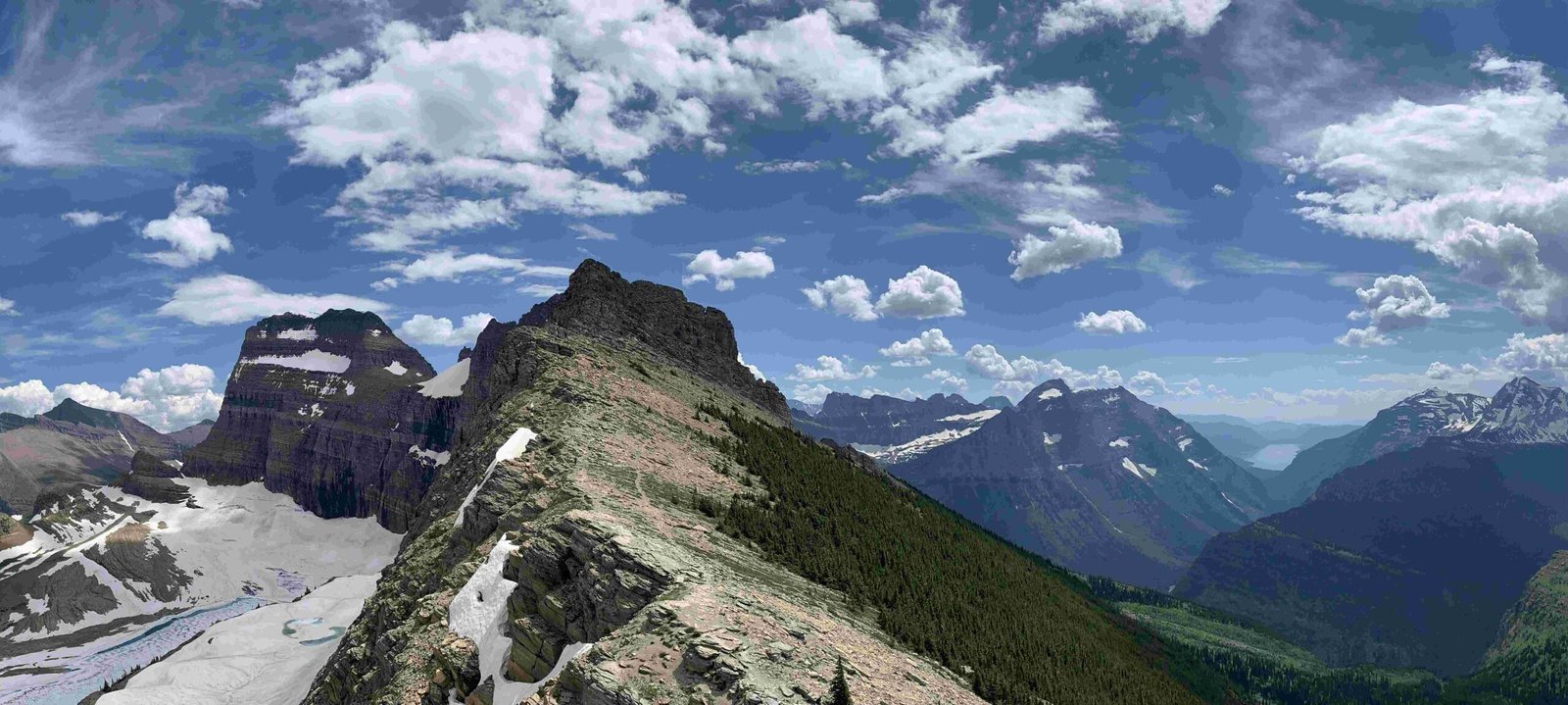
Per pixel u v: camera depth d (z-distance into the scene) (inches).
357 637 5954.7
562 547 4094.5
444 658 4023.1
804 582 4800.7
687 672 3024.1
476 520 5418.3
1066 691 4909.0
